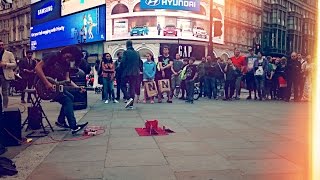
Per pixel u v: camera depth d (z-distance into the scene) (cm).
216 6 3791
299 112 849
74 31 4153
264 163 343
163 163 343
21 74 1053
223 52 3975
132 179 290
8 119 446
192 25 3516
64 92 526
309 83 1216
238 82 1261
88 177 296
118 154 384
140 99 1242
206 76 1310
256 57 1288
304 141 461
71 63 562
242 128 579
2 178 296
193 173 307
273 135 509
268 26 5050
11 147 432
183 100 1212
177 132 534
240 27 4381
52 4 4631
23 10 5544
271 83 1294
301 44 5750
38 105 572
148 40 3434
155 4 3391
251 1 4562
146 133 515
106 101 1075
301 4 5909
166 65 1211
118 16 3559
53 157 373
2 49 723
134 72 900
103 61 1091
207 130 554
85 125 531
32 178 295
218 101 1194
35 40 5125
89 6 3872
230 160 355
